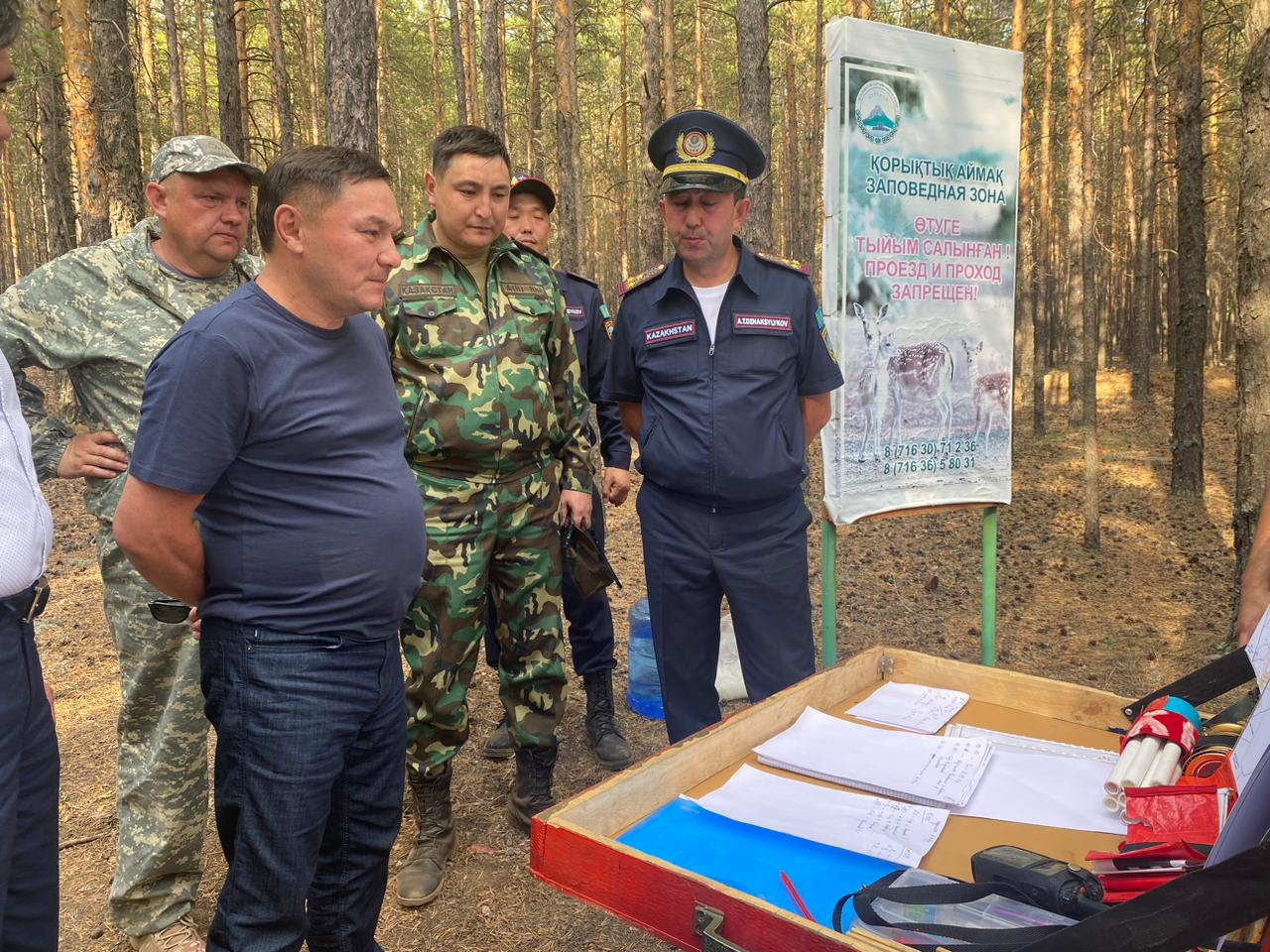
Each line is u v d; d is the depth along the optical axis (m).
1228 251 21.02
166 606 1.97
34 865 1.65
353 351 1.85
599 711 3.76
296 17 18.70
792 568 2.82
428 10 22.98
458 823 3.24
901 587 6.54
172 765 2.41
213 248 2.33
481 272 2.83
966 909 1.11
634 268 28.62
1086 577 6.79
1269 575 1.56
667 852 1.31
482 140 2.66
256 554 1.73
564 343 3.02
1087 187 11.74
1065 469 11.34
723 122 2.55
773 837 1.34
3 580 1.46
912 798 1.42
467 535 2.76
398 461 1.92
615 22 24.55
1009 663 5.10
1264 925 1.05
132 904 2.47
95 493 2.32
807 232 27.58
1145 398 16.88
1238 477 4.58
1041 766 1.52
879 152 2.97
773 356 2.69
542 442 2.90
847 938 0.99
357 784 1.96
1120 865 1.16
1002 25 17.52
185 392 1.63
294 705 1.75
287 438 1.72
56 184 12.42
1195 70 8.58
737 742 1.60
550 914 2.73
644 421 2.84
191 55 21.80
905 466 3.21
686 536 2.80
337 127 5.54
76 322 2.28
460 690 2.87
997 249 3.29
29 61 8.73
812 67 25.80
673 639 2.91
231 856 1.85
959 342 3.26
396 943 2.62
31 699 1.59
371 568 1.81
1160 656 5.18
